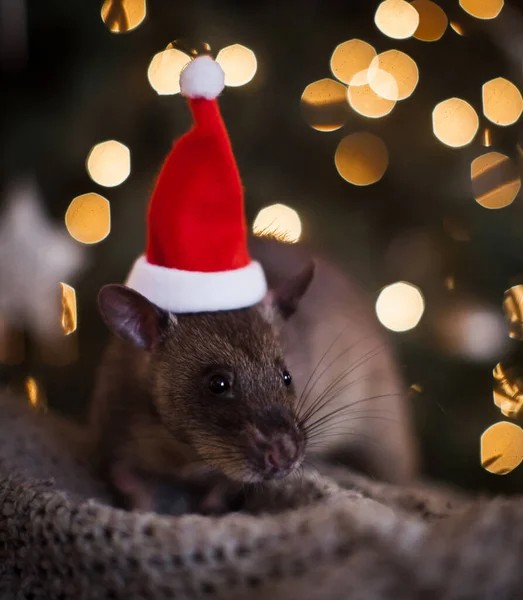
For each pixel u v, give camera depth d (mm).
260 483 394
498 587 277
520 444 490
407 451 504
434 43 521
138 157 522
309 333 464
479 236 482
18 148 504
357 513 307
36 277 485
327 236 523
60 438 451
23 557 341
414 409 509
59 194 535
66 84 515
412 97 522
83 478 419
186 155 390
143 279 408
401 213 521
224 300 402
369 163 522
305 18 525
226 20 511
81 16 509
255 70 506
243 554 312
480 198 496
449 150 508
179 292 400
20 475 371
